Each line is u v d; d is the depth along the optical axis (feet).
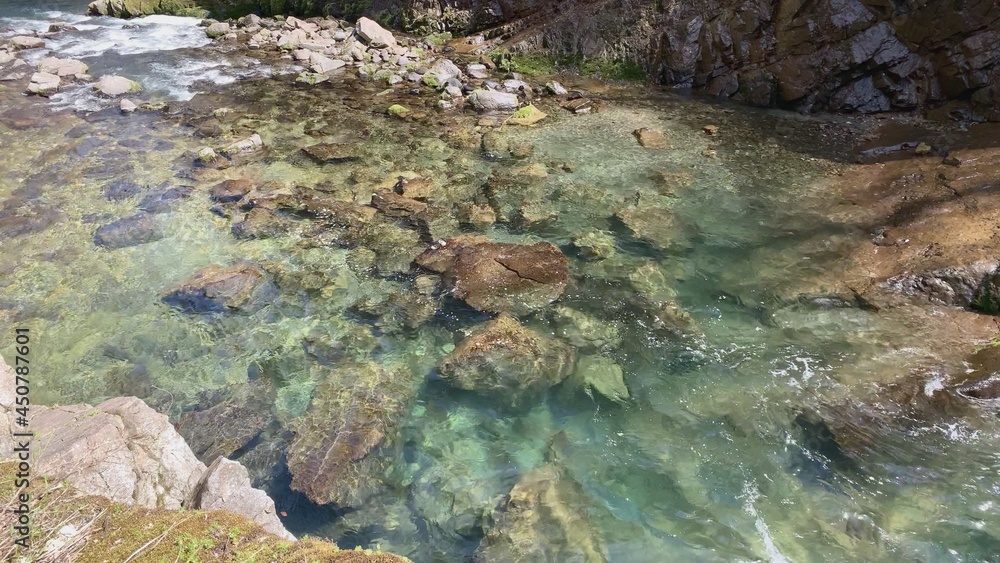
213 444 18.11
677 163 35.68
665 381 20.77
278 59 56.95
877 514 16.16
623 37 50.29
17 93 45.37
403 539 15.66
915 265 24.43
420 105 45.60
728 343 22.31
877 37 40.52
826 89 41.98
